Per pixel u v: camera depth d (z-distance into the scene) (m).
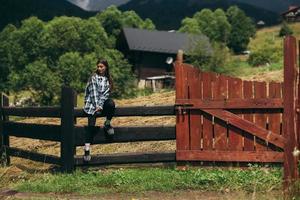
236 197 8.32
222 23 152.50
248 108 9.79
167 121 14.11
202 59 42.91
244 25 160.38
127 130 10.41
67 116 10.46
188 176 9.54
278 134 9.71
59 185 9.47
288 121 8.62
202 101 9.95
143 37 75.50
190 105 9.99
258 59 50.44
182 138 10.09
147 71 74.56
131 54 74.94
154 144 12.20
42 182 9.80
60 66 58.06
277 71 24.25
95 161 10.40
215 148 9.95
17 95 59.31
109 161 10.38
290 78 8.66
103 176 9.78
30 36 71.38
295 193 8.02
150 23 124.94
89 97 10.30
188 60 43.69
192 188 9.16
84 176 9.92
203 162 10.01
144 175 9.70
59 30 69.25
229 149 9.88
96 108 10.16
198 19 154.00
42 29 71.81
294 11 59.97
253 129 9.74
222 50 43.09
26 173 10.85
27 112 11.41
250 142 9.81
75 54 59.03
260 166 9.73
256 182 8.92
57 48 69.12
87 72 57.88
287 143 8.58
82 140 10.43
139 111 10.29
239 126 9.80
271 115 9.76
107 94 10.27
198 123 10.02
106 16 117.12
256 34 180.00
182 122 10.09
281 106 9.66
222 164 9.93
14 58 71.94
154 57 74.88
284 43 8.70
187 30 132.25
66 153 10.45
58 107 10.79
